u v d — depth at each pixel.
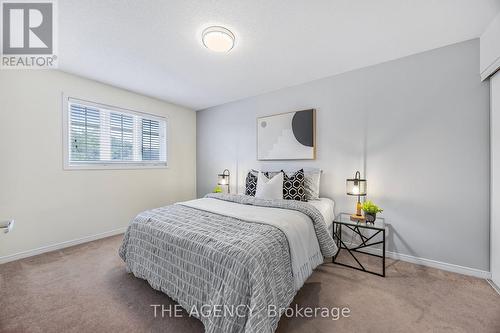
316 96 2.73
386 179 2.27
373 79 2.33
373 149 2.34
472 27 1.70
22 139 2.24
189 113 4.07
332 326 1.31
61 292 1.65
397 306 1.49
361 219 2.16
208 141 4.00
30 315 1.40
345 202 2.53
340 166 2.56
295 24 1.67
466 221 1.89
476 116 1.84
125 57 2.17
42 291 1.66
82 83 2.66
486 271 1.81
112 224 2.98
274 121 3.07
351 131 2.48
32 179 2.30
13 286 1.72
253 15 1.57
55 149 2.46
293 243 1.47
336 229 2.42
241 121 3.51
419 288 1.69
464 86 1.89
